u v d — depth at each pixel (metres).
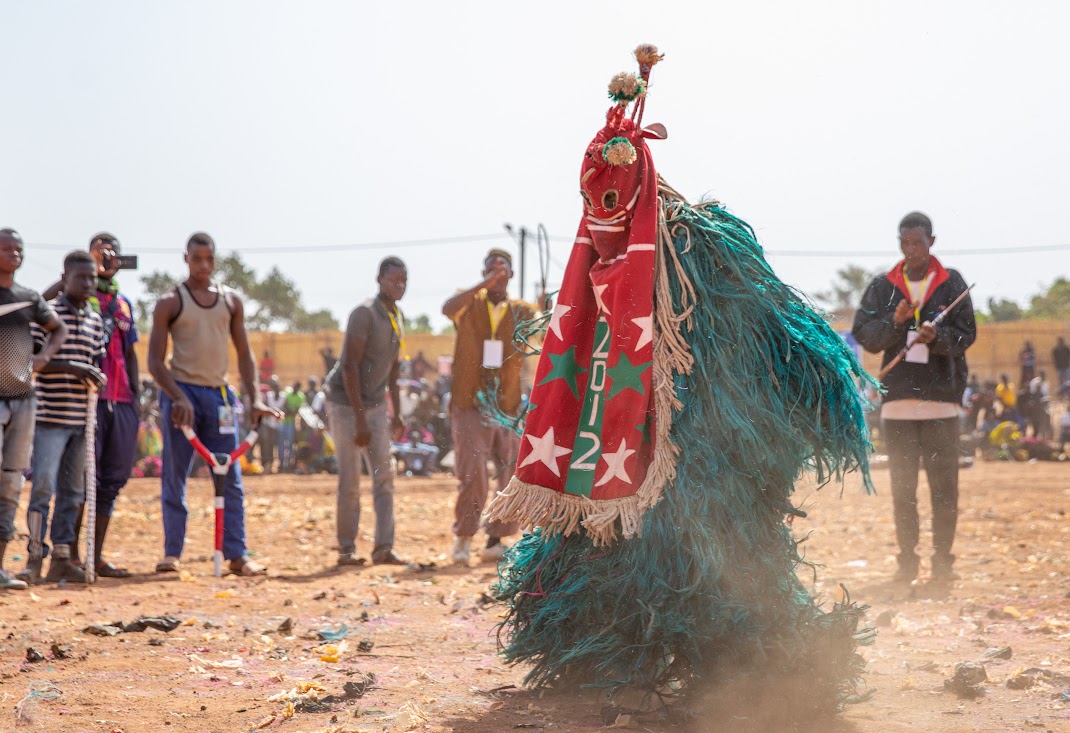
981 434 20.48
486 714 3.51
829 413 3.65
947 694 3.73
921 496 13.04
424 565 7.51
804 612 3.48
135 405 7.43
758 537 3.52
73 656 4.44
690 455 3.46
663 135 3.77
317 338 33.91
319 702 3.68
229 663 4.30
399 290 7.78
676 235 3.68
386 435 7.85
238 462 7.35
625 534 3.45
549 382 3.74
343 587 6.56
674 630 3.37
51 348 6.64
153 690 3.88
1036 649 4.49
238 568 7.29
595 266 3.80
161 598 6.06
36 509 6.77
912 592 6.06
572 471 3.63
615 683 3.43
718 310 3.59
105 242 7.26
